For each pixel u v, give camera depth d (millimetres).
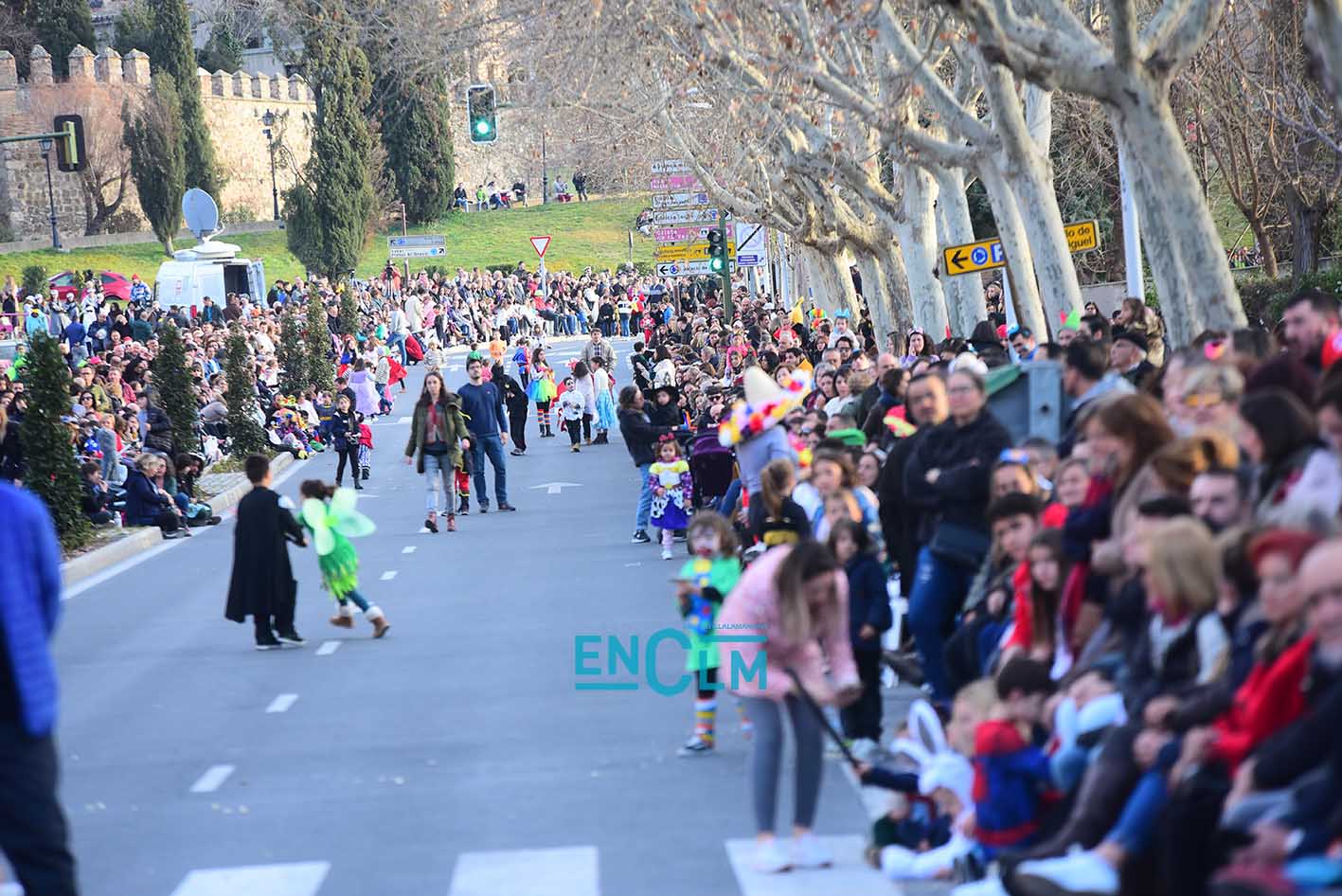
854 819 26672
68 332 145875
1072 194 122375
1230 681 17859
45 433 69000
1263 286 99625
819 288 122312
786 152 80750
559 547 64250
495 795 28859
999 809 21391
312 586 57781
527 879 24031
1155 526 19609
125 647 47250
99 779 31516
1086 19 67000
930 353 60469
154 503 77625
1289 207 100688
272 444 113688
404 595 54000
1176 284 46625
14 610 20344
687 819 26828
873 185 80125
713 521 31156
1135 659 20406
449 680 39344
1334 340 29891
